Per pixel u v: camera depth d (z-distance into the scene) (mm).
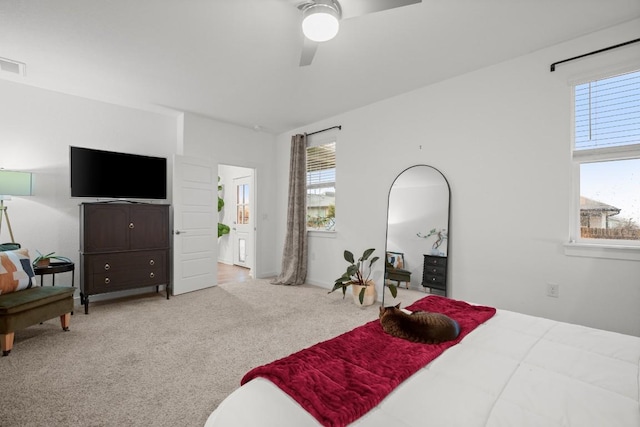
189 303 3619
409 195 3439
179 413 1608
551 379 972
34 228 3355
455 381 971
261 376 1019
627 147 2238
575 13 2094
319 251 4562
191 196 4191
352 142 4094
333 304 3578
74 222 3596
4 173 2838
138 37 2400
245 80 3178
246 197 6336
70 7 2037
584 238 2426
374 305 3531
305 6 1832
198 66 2881
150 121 4172
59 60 2768
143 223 3652
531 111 2613
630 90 2240
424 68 2906
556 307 2479
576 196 2453
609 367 1052
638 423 759
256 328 2811
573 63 2416
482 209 2898
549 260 2520
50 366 2086
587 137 2404
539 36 2375
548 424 757
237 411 828
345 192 4176
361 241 3973
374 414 822
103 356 2238
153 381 1908
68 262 3326
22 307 2314
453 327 1311
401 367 1036
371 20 2170
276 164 5410
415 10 2061
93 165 3486
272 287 4449
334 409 811
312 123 4664
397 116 3584
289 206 4785
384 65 2846
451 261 3096
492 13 2094
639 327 2137
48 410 1617
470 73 2980
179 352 2312
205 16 2139
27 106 3311
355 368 1038
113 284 3414
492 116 2838
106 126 3820
